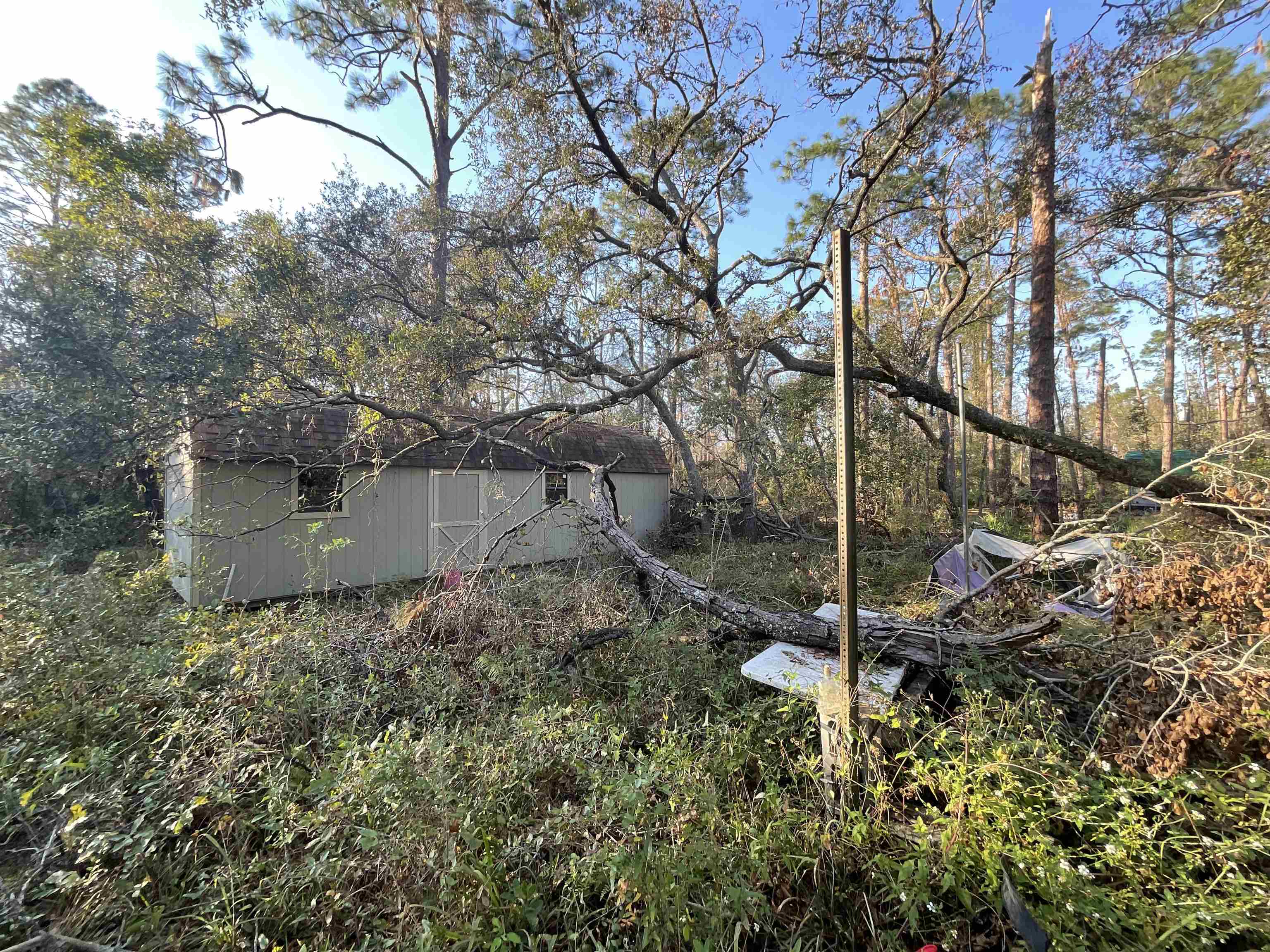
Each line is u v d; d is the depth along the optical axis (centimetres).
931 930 191
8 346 607
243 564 729
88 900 208
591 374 892
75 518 738
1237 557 296
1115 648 299
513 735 286
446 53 824
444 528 961
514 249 932
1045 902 182
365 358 729
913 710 280
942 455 1181
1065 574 500
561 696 362
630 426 1595
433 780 225
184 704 332
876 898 200
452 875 199
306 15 1144
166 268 712
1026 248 1153
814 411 991
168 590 601
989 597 418
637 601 517
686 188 832
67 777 256
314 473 802
